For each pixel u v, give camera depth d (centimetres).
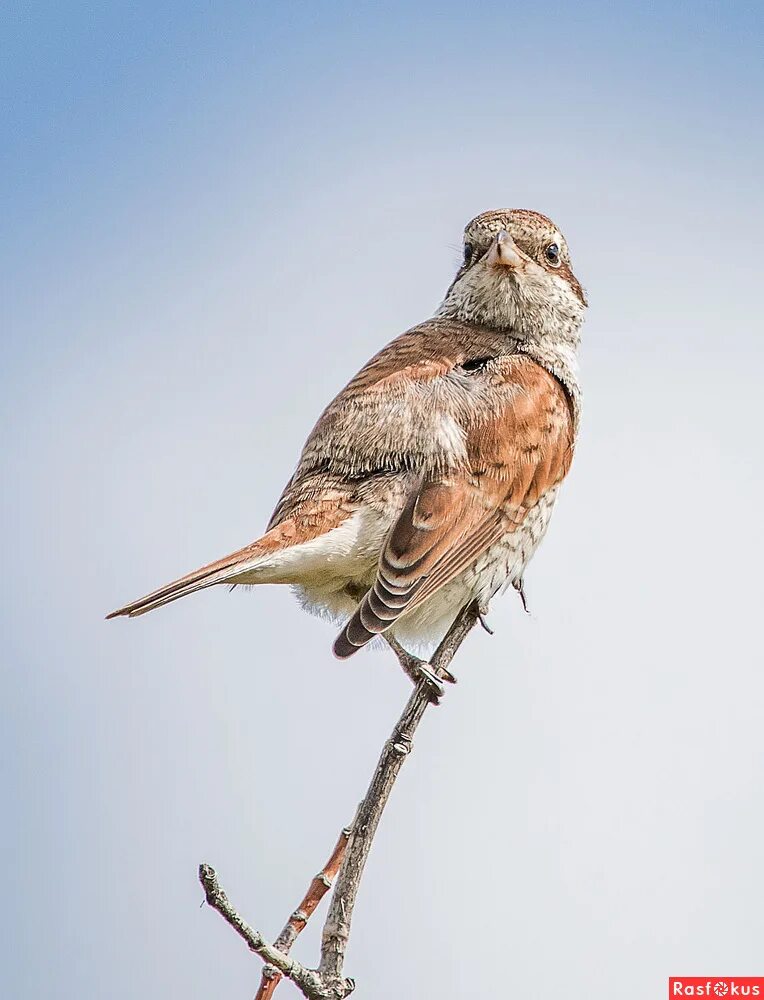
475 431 984
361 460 959
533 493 1012
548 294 1110
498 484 980
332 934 707
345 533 932
